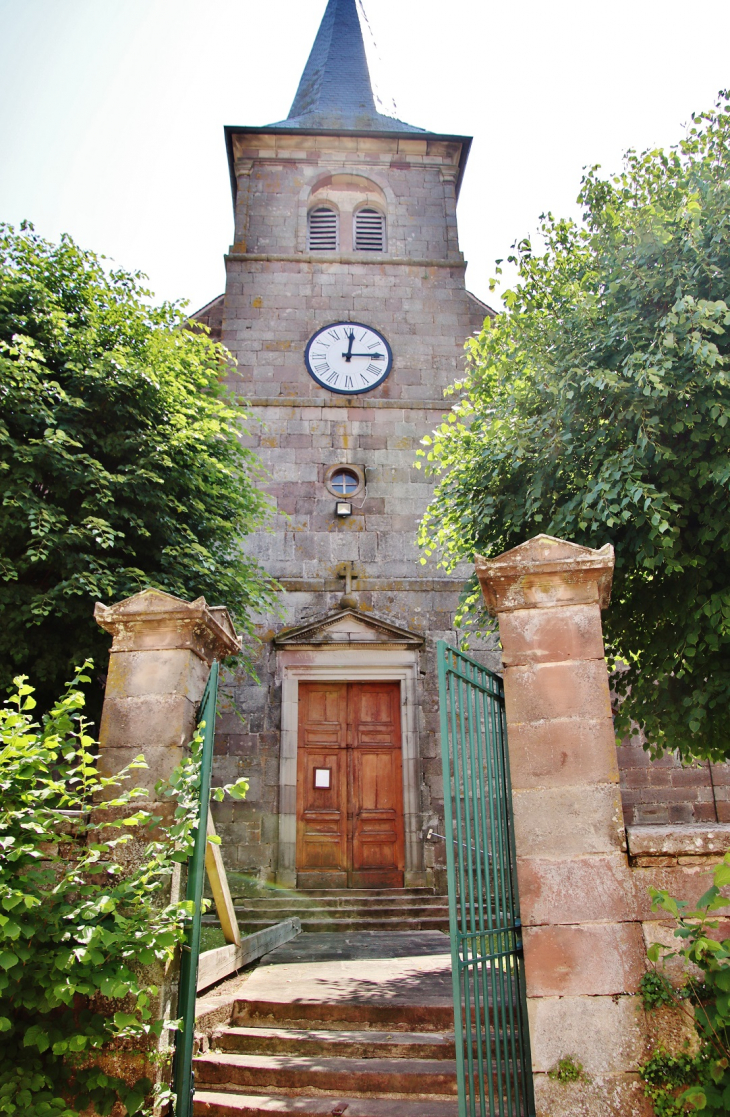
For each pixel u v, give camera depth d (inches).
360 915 368.5
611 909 143.9
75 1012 155.4
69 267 347.9
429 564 472.7
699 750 276.8
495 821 171.6
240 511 386.3
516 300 292.7
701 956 129.4
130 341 349.1
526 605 164.4
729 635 236.1
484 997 152.3
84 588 279.0
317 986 235.1
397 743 438.0
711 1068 130.4
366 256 558.6
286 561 468.1
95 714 313.1
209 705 174.6
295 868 406.3
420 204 593.3
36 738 156.9
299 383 517.7
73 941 149.4
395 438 502.6
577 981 140.5
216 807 412.8
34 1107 141.6
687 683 264.5
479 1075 146.5
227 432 381.1
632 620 277.4
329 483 488.4
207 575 334.3
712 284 249.4
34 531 277.3
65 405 320.5
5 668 287.4
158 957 151.6
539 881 146.6
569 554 164.1
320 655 443.8
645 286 255.9
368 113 658.2
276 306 540.1
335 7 772.0
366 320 540.7
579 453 263.3
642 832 148.2
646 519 237.6
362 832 421.4
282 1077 183.0
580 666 158.4
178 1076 155.9
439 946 308.8
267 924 349.1
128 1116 147.6
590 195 280.5
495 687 185.3
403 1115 165.6
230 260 551.8
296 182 592.7
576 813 149.6
